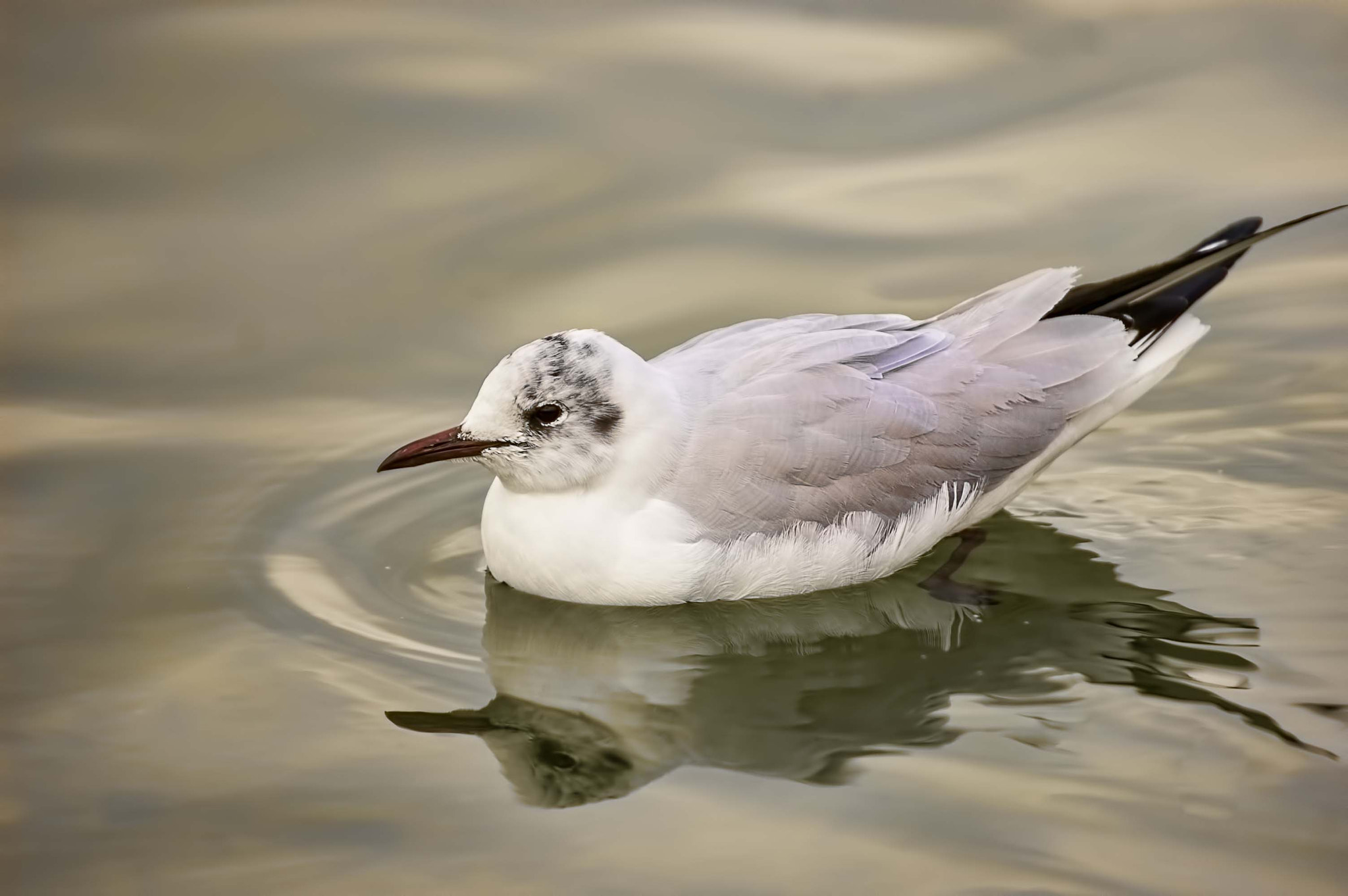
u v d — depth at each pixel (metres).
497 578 12.07
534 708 10.41
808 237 16.34
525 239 16.36
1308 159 16.95
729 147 17.61
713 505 11.39
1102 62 18.91
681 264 15.98
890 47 19.31
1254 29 19.36
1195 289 12.70
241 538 12.49
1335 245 15.92
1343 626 11.03
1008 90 18.44
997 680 10.64
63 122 17.62
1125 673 10.62
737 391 11.61
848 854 8.76
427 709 10.37
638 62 18.94
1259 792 9.18
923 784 9.40
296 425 14.04
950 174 17.20
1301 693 10.24
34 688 10.52
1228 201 16.33
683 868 8.68
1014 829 8.93
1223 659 10.71
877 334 11.88
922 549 12.07
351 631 11.30
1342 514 12.44
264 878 8.66
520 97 18.27
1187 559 12.02
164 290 15.58
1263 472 13.09
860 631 11.41
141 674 10.71
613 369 11.33
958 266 15.74
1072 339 12.29
